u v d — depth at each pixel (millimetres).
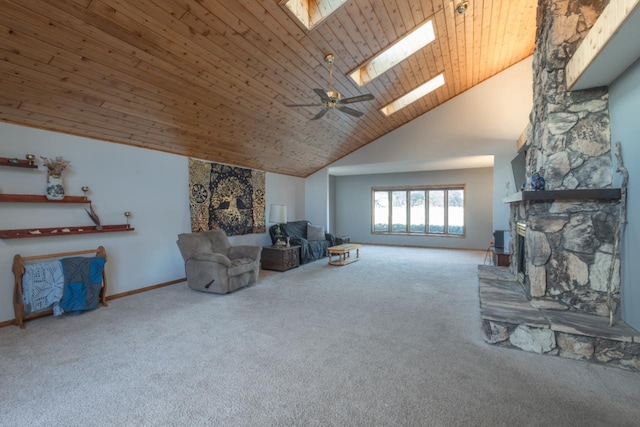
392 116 6254
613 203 2578
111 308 3633
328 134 6078
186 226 5109
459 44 4516
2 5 2096
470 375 2152
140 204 4418
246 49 3223
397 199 9570
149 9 2455
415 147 6926
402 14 3461
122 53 2773
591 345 2320
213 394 1948
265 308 3609
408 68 4633
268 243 7016
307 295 4148
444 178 8805
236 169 6160
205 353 2494
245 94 3965
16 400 1881
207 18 2715
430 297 4031
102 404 1850
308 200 8391
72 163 3670
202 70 3299
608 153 2689
